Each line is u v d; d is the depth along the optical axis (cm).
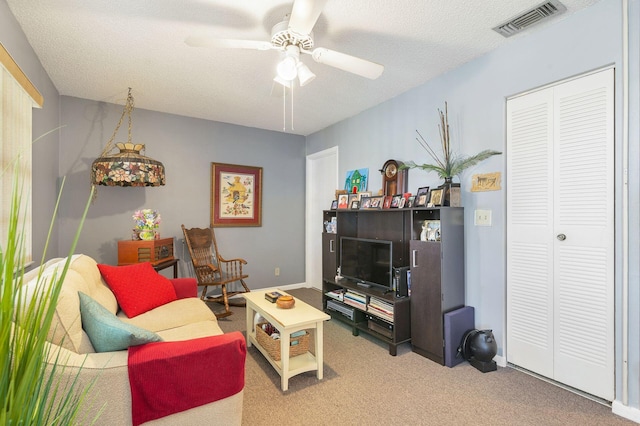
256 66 265
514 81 232
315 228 488
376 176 359
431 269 251
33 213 246
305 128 457
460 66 268
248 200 447
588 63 194
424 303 256
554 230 213
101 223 352
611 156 187
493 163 245
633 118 177
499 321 242
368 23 208
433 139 292
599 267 192
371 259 303
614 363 185
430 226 273
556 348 212
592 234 195
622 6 180
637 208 176
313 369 219
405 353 263
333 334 305
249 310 271
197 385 133
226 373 140
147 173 302
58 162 325
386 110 345
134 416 122
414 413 182
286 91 255
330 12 196
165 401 127
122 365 122
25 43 218
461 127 267
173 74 280
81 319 146
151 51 240
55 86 306
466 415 180
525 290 228
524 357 229
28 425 58
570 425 172
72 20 201
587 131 197
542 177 219
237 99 342
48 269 171
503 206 239
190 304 242
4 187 175
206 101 348
